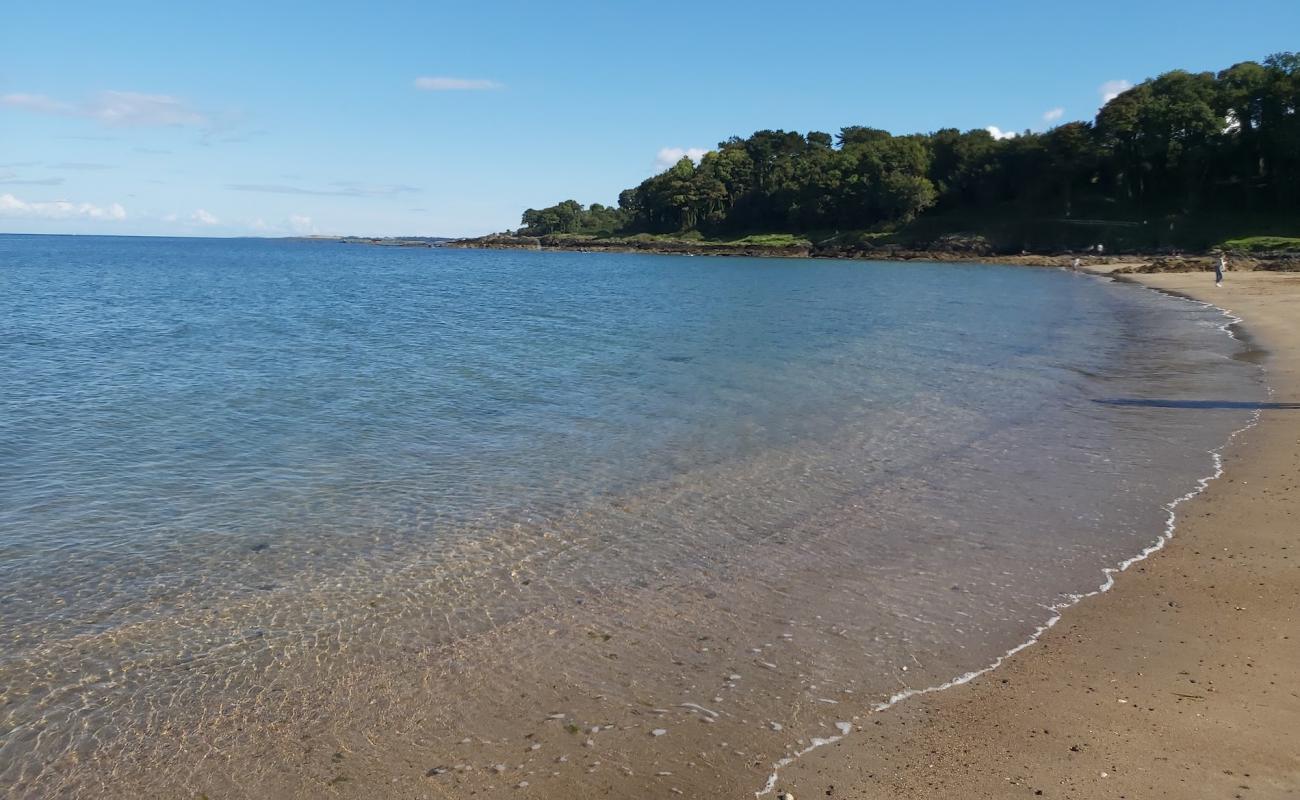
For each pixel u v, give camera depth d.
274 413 17.23
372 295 53.03
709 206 163.75
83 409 17.45
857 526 10.71
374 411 17.47
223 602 8.49
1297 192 98.88
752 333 31.64
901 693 6.80
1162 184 111.31
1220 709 6.33
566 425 16.31
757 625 8.02
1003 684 6.88
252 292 55.44
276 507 11.43
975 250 113.25
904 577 9.12
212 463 13.52
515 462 13.72
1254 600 8.24
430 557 9.70
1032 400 18.53
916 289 58.84
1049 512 11.12
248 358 24.80
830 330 32.75
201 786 5.70
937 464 13.49
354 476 12.88
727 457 14.00
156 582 8.96
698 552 9.88
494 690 6.88
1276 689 6.59
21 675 7.06
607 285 64.69
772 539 10.30
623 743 6.14
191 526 10.66
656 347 27.55
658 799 5.50
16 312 39.25
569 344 28.25
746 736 6.22
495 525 10.77
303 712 6.56
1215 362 23.45
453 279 74.25
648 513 11.27
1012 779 5.59
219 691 6.85
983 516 11.02
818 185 140.12
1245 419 16.06
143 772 5.84
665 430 15.91
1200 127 102.38
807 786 5.62
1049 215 117.00
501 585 8.94
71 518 10.90
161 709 6.59
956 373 22.33
